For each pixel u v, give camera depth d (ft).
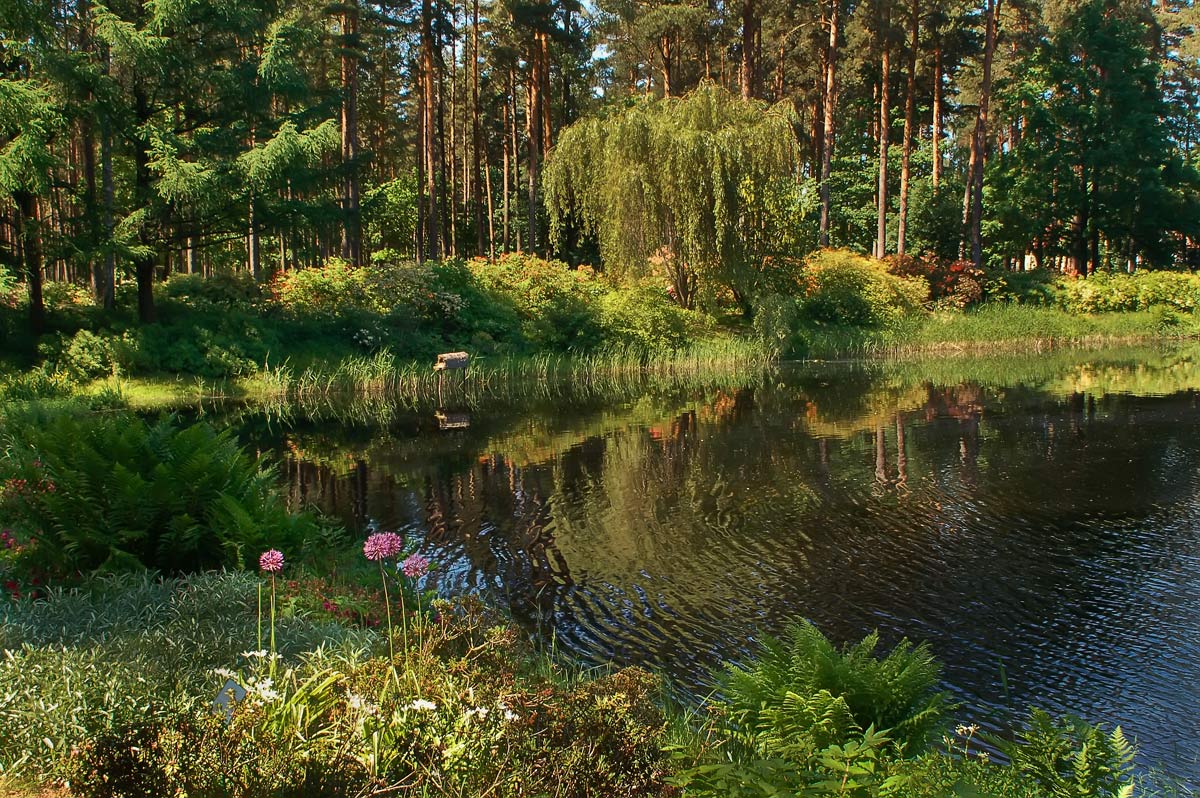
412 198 148.77
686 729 15.99
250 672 14.49
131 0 74.28
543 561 29.58
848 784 10.31
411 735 11.12
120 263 80.38
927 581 27.02
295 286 90.63
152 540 22.79
